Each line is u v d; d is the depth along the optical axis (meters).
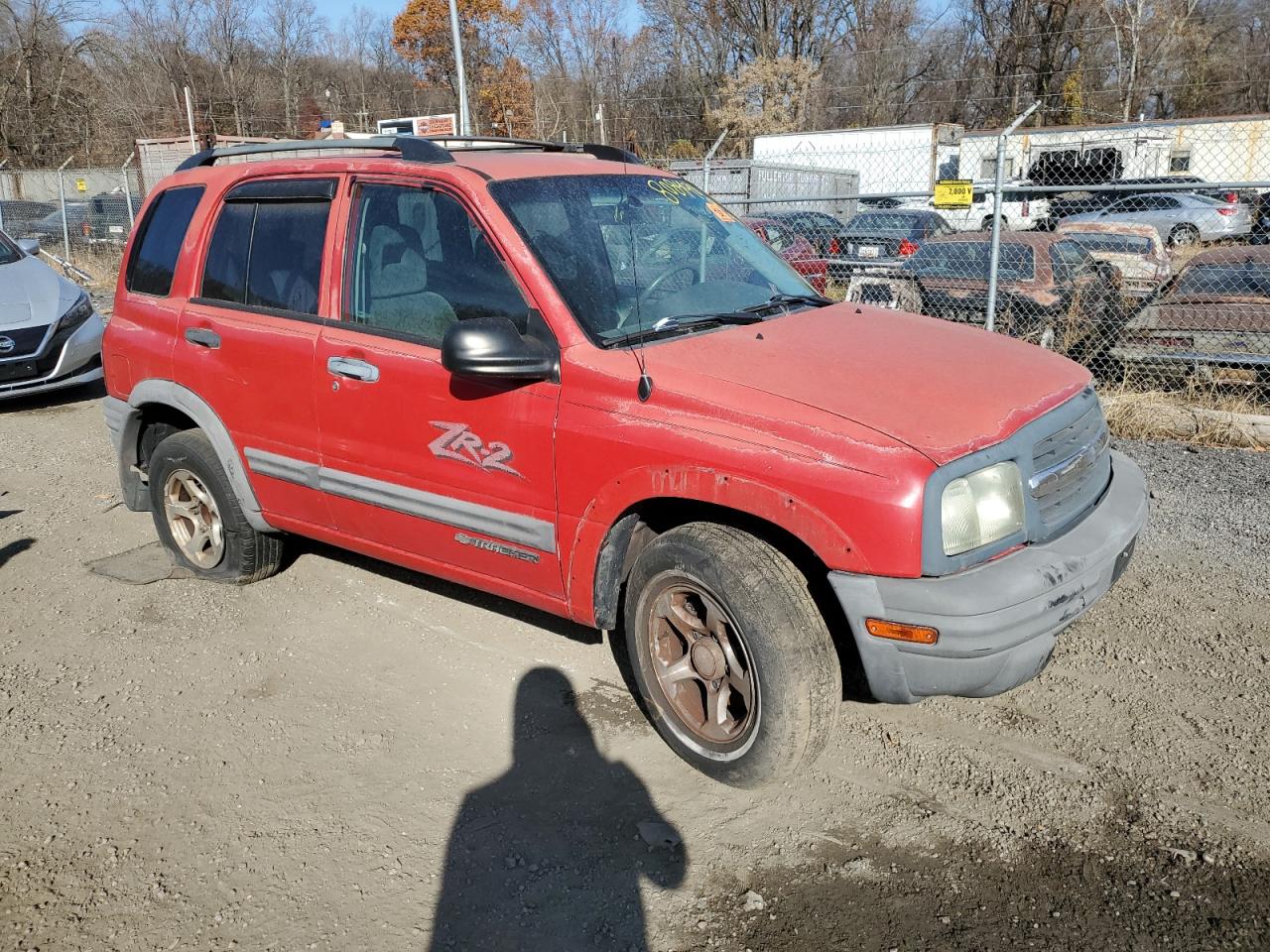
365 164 3.99
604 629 3.59
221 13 56.06
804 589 3.07
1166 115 46.53
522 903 2.87
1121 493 3.48
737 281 4.07
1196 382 7.71
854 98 50.38
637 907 2.84
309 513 4.35
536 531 3.52
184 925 2.82
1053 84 46.16
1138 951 2.62
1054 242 9.32
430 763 3.54
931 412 3.01
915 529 2.79
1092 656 4.07
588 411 3.29
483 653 4.28
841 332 3.69
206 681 4.12
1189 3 44.06
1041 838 3.05
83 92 48.03
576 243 3.66
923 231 15.11
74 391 9.68
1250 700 3.73
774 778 3.18
